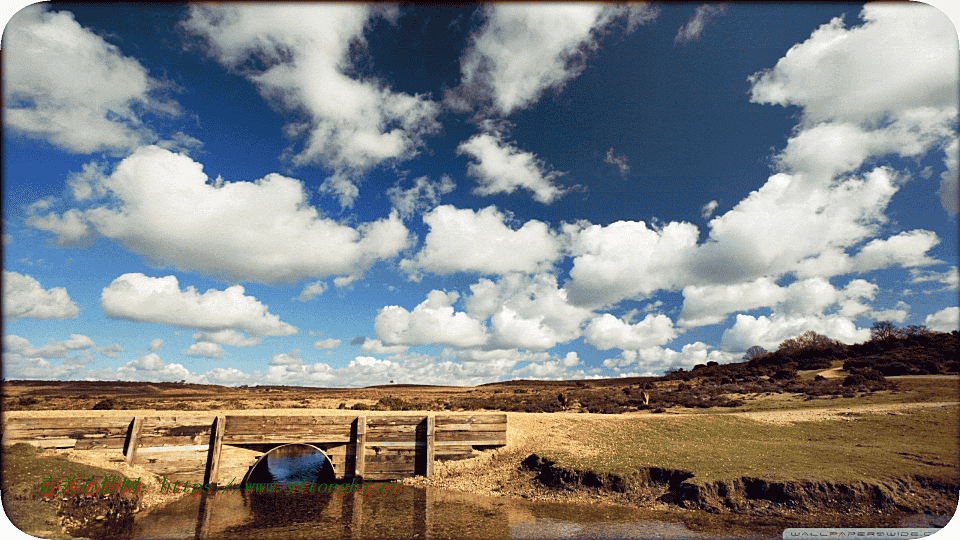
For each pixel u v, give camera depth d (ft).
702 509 63.36
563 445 87.92
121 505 62.39
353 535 55.06
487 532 56.18
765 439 90.17
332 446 83.92
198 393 294.87
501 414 91.20
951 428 94.07
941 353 212.02
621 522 59.36
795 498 62.64
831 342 283.59
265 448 81.41
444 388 480.23
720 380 230.27
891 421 101.76
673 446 85.66
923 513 59.16
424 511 65.10
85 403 161.38
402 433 85.97
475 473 83.15
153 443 75.20
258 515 62.85
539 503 68.64
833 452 78.74
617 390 230.89
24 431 68.69
